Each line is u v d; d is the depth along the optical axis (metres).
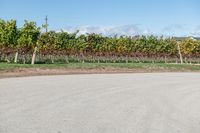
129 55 96.88
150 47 101.25
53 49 73.62
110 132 9.93
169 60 107.94
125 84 27.14
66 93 19.53
